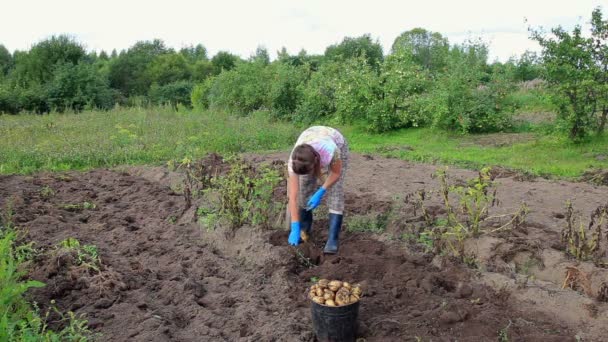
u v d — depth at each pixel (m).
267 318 4.57
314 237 6.25
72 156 11.59
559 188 8.68
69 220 7.33
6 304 3.98
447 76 15.97
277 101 20.88
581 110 12.27
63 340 4.13
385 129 16.77
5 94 26.81
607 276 4.92
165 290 5.09
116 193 8.91
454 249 5.68
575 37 12.02
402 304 4.79
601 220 5.59
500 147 13.43
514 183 9.10
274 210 6.70
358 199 7.70
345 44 41.84
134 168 10.84
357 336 4.30
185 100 40.84
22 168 10.91
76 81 27.52
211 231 6.58
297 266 5.59
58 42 34.31
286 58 22.98
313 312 4.21
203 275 5.57
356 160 11.66
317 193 5.09
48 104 27.00
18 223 6.94
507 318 4.48
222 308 4.84
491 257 5.50
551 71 12.17
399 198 7.74
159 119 17.73
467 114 15.56
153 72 49.88
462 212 6.25
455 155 12.25
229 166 10.18
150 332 4.25
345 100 17.11
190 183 8.30
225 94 22.59
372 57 39.72
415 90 17.16
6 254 4.79
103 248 6.21
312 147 4.87
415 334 4.27
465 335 4.27
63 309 4.69
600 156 11.48
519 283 4.91
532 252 5.48
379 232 6.36
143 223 7.30
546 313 4.58
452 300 4.79
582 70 11.91
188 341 4.26
